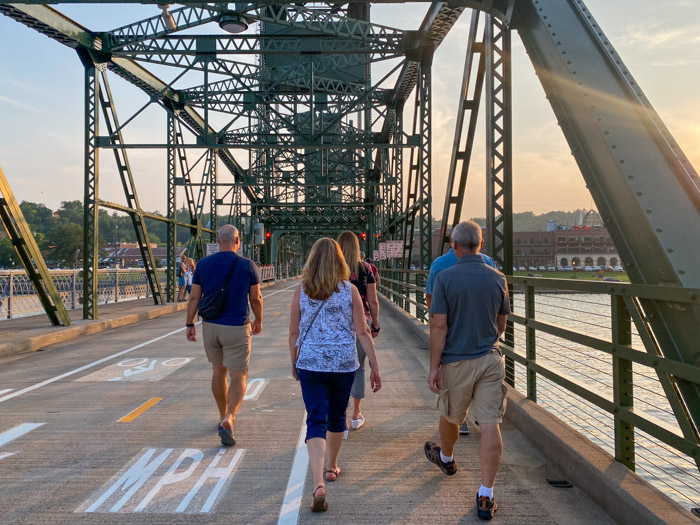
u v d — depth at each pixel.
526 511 3.51
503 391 3.54
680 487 7.02
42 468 4.28
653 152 4.80
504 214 7.92
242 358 4.95
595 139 5.26
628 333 3.79
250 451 4.68
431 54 16.98
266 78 19.53
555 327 4.84
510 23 7.43
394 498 3.73
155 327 14.91
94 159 15.61
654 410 9.99
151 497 3.73
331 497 3.74
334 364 3.62
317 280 3.67
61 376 8.09
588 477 3.72
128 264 142.38
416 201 19.64
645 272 4.50
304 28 14.45
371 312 5.31
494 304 3.56
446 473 4.05
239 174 38.12
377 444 4.90
